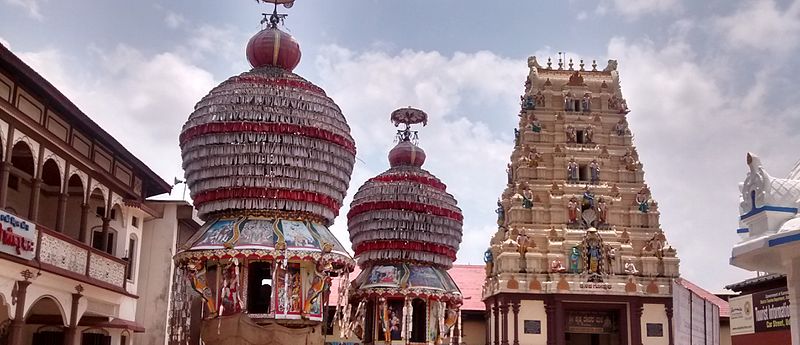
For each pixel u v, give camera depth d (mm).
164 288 39875
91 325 33000
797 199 17094
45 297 27719
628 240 59938
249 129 25719
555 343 56125
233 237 25062
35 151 26656
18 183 31781
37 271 26375
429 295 32625
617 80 66062
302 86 27547
